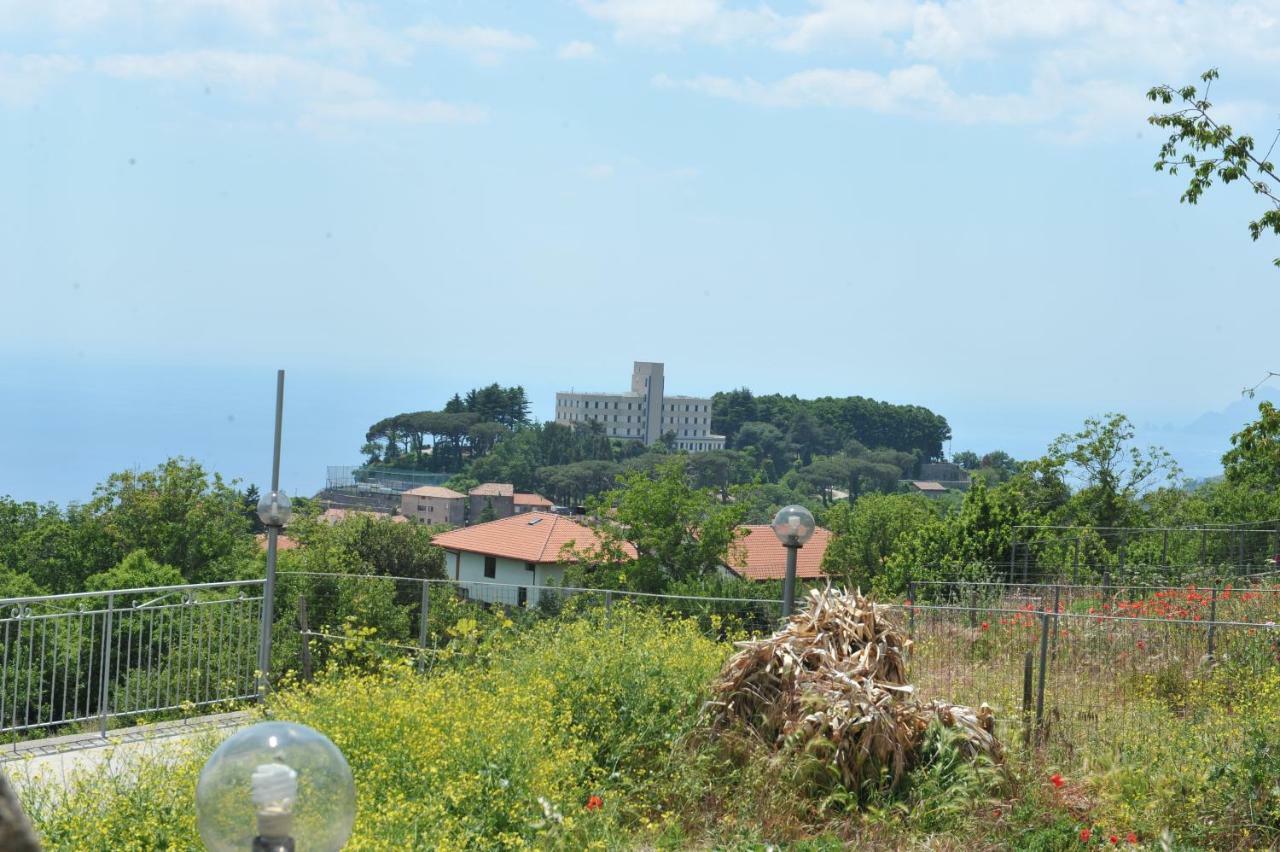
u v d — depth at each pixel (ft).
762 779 22.76
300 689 28.17
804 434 451.12
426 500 387.14
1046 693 31.55
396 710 22.11
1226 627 35.91
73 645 46.85
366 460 496.64
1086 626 37.42
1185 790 23.24
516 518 216.74
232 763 10.59
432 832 17.95
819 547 191.31
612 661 27.50
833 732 23.15
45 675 46.29
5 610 47.26
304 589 78.28
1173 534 79.97
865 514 140.56
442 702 23.35
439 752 20.95
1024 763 24.86
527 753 21.42
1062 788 23.58
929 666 35.06
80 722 31.86
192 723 30.55
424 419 486.38
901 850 20.95
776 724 24.43
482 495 387.96
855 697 23.76
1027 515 83.87
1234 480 46.09
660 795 23.08
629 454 476.95
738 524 135.54
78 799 18.72
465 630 33.55
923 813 22.09
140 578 94.02
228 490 123.03
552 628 33.53
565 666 27.22
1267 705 28.63
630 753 24.57
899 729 23.75
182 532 116.67
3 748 27.63
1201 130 41.22
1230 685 32.68
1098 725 27.94
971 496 83.92
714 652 29.86
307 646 35.37
